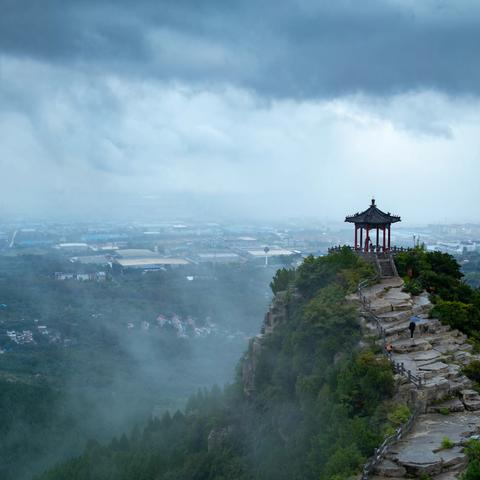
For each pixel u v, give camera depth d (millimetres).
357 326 71500
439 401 57844
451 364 63750
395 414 54375
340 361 66375
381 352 65625
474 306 79375
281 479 60969
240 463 75938
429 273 85750
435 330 71875
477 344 70562
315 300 78750
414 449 49250
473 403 57406
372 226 92812
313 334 73438
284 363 77062
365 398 57938
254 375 85500
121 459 105188
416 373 60188
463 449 48906
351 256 85875
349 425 53719
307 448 59875
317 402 62406
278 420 72062
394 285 83438
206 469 82000
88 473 105000
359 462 48688
